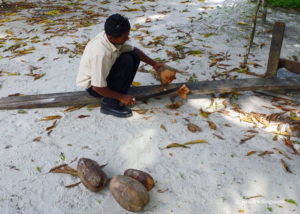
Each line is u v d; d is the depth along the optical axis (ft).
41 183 7.73
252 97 11.26
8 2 23.03
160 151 8.71
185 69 13.24
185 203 7.17
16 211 7.02
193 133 9.39
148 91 10.61
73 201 7.25
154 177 7.87
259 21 18.54
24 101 10.56
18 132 9.46
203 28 17.66
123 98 9.13
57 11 20.75
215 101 11.05
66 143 9.03
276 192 7.41
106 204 7.17
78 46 15.40
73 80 12.49
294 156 8.46
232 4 21.76
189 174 7.95
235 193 7.40
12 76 12.78
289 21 18.53
